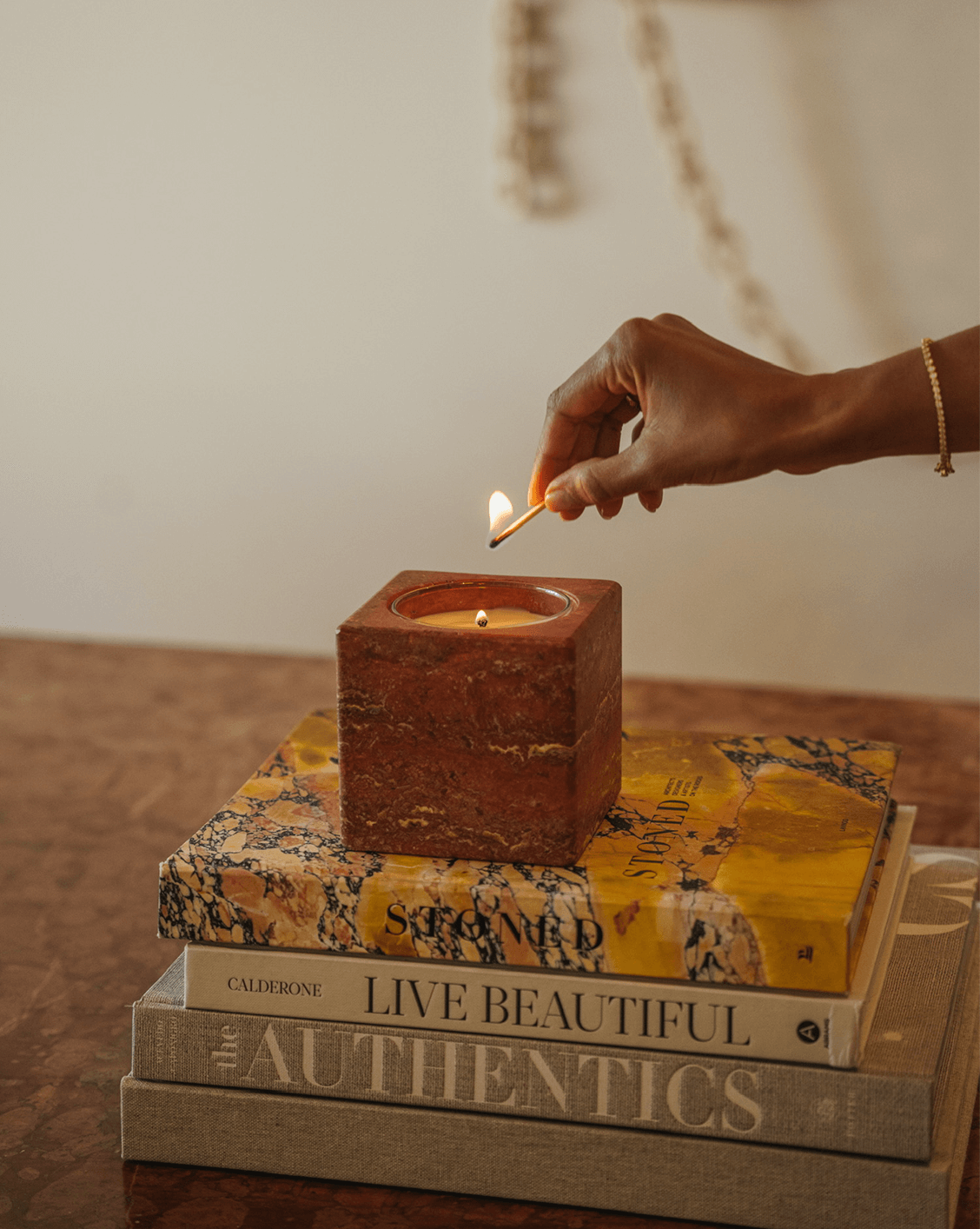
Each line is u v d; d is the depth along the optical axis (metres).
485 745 0.60
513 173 2.05
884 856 0.71
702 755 0.75
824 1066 0.56
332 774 0.73
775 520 2.10
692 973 0.57
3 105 2.17
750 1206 0.58
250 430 2.24
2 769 1.35
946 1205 0.55
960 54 1.87
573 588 0.65
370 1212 0.60
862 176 1.94
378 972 0.60
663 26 1.96
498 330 2.12
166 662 1.86
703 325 2.05
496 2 1.99
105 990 0.83
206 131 2.13
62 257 2.22
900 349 1.99
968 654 2.08
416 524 2.23
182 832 1.14
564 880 0.59
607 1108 0.59
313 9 2.06
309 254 2.15
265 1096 0.62
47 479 2.32
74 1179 0.62
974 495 2.02
